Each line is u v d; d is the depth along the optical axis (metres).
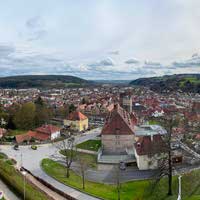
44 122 169.00
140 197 64.69
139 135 116.75
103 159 96.56
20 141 126.50
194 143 108.62
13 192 59.97
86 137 135.62
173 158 86.75
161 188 67.19
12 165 89.31
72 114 160.38
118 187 65.00
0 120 160.88
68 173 79.56
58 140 129.88
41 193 62.47
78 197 63.09
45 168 87.00
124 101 160.12
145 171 85.31
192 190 63.66
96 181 77.56
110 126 106.81
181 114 171.75
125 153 104.56
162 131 124.44
